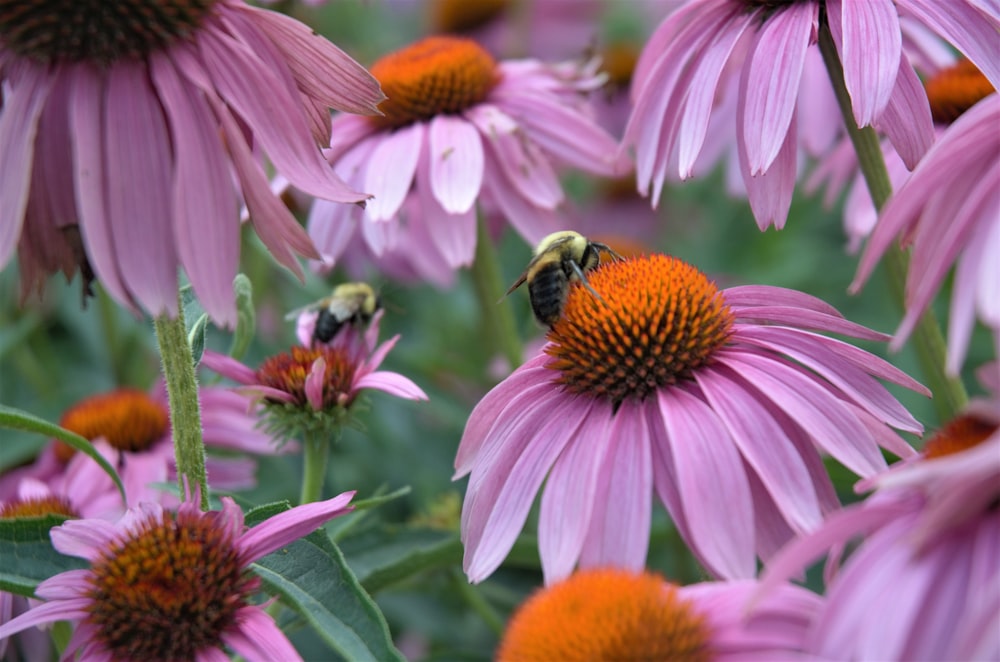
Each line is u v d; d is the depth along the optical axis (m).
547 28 1.02
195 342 0.49
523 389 0.48
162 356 0.47
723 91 0.62
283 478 0.62
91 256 0.43
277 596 0.46
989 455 0.37
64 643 0.49
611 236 0.81
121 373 0.68
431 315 0.79
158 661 0.44
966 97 0.55
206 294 0.43
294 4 0.68
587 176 0.89
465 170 0.57
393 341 0.52
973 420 0.41
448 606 0.61
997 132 0.41
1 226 0.43
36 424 0.47
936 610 0.38
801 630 0.40
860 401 0.46
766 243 0.81
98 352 0.72
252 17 0.46
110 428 0.58
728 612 0.41
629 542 0.44
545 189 0.59
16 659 0.52
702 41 0.51
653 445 0.46
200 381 0.61
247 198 0.45
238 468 0.59
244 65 0.45
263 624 0.45
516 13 1.00
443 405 0.65
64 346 0.77
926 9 0.48
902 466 0.42
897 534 0.39
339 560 0.45
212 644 0.44
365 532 0.52
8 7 0.44
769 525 0.44
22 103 0.44
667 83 0.51
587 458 0.46
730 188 0.64
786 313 0.48
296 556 0.45
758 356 0.46
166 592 0.44
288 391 0.52
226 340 0.62
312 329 0.55
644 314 0.47
